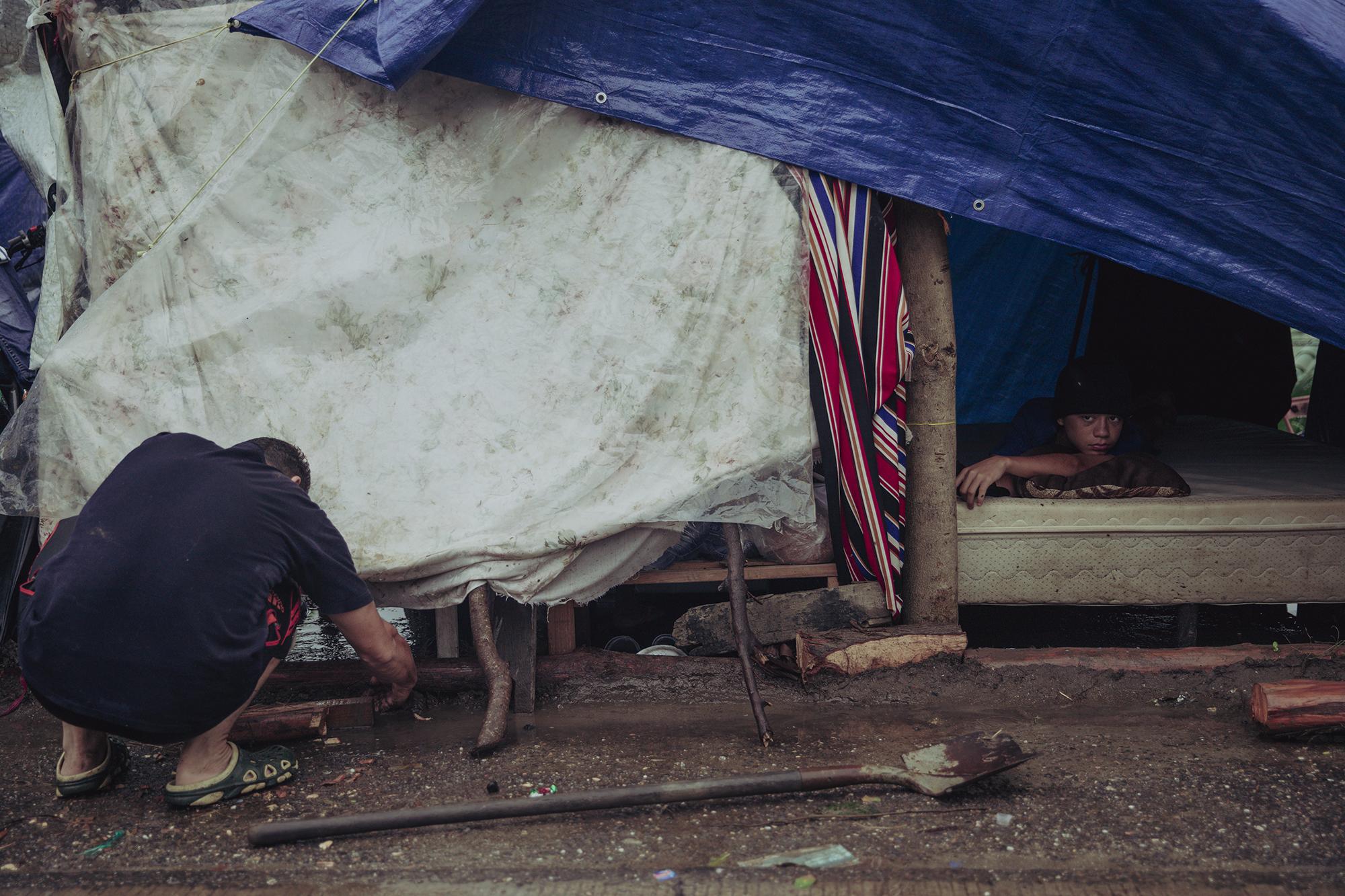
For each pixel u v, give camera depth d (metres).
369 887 2.31
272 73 3.34
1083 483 3.75
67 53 3.40
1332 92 3.10
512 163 3.39
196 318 3.34
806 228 3.36
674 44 3.28
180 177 3.36
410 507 3.37
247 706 3.29
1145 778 2.79
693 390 3.40
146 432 3.33
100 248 3.40
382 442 3.38
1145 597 3.68
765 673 3.60
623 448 3.39
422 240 3.39
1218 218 3.29
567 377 3.41
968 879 2.28
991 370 6.23
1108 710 3.35
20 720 3.42
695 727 3.28
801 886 2.27
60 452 3.31
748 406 3.40
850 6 3.20
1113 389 3.84
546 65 3.30
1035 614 4.59
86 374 3.30
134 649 2.56
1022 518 3.64
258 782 2.83
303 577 2.83
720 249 3.36
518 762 3.01
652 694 3.55
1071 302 6.03
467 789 2.84
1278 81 3.12
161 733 2.63
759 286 3.37
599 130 3.38
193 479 2.70
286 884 2.34
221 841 2.56
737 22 3.25
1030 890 2.23
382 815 2.55
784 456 3.41
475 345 3.41
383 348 3.41
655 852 2.45
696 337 3.39
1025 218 3.31
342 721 3.33
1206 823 2.52
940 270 3.49
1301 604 3.86
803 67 3.27
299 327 3.37
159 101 3.34
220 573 2.62
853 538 3.57
